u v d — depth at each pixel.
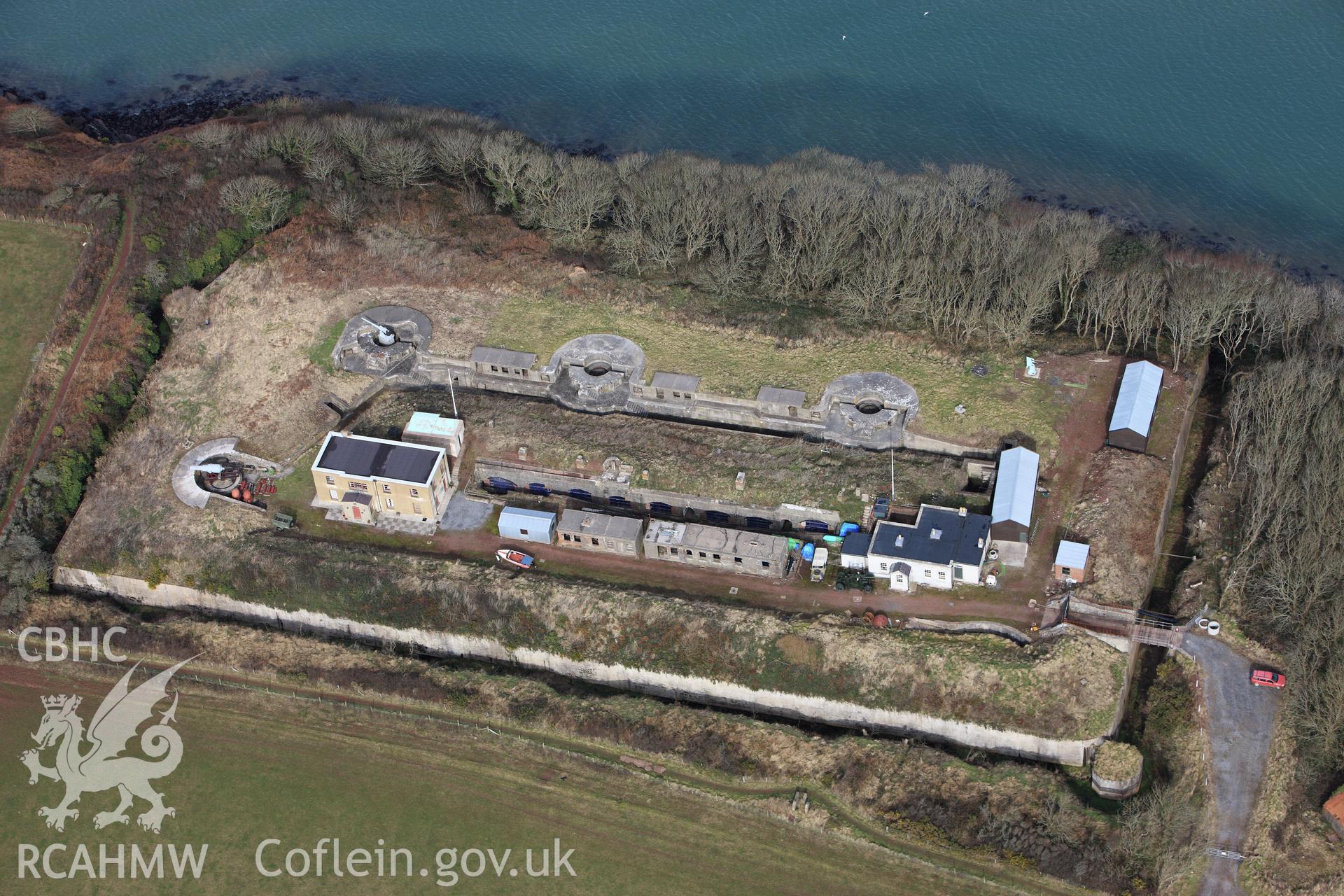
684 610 168.12
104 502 189.75
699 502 183.38
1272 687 158.12
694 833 151.00
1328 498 167.62
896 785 152.00
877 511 176.88
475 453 191.38
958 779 152.25
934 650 160.75
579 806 154.50
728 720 160.88
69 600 180.88
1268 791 148.75
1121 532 171.75
